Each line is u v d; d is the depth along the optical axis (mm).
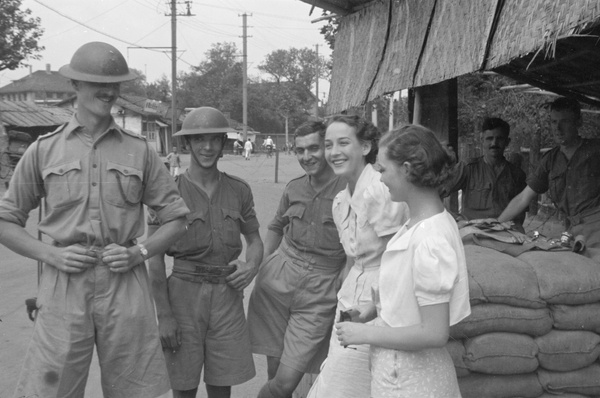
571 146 4684
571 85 6191
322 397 3203
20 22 18391
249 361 3900
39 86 42125
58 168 3074
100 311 3082
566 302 3209
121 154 3164
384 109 16906
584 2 3096
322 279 3824
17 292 7418
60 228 3096
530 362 3178
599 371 3285
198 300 3773
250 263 3904
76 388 3104
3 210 3113
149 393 3160
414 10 5547
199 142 3762
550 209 10227
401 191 2562
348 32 6992
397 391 2559
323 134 3758
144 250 3184
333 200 3645
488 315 3131
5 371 4969
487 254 3414
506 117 11789
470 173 5387
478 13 4402
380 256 3273
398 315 2531
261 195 19062
